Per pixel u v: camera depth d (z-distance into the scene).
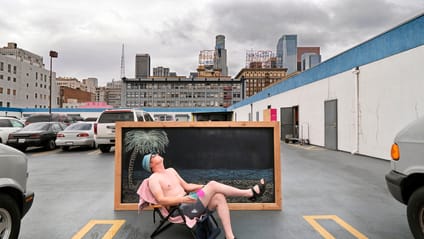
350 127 11.12
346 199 4.89
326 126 13.09
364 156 10.20
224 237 3.34
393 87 8.85
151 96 97.81
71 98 124.31
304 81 15.63
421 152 2.91
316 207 4.47
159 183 3.26
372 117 9.84
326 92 13.13
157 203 3.24
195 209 3.09
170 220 3.23
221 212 3.13
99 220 3.94
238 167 4.51
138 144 4.50
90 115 45.56
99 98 187.50
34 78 80.06
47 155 11.38
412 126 3.11
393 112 8.85
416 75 8.00
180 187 3.47
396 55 8.72
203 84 99.62
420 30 7.85
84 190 5.61
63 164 8.98
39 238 3.35
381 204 4.60
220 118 11.80
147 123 4.50
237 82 100.88
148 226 3.71
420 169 2.89
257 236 3.38
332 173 7.13
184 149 4.53
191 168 4.51
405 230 3.53
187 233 3.48
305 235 3.40
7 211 2.86
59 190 5.61
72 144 12.63
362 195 5.12
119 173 4.41
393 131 8.87
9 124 13.93
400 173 3.16
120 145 4.45
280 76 104.06
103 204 4.68
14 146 12.12
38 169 8.05
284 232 3.50
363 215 4.09
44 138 12.71
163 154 4.52
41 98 83.69
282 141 17.72
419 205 2.94
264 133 4.54
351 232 3.48
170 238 3.34
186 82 98.88
